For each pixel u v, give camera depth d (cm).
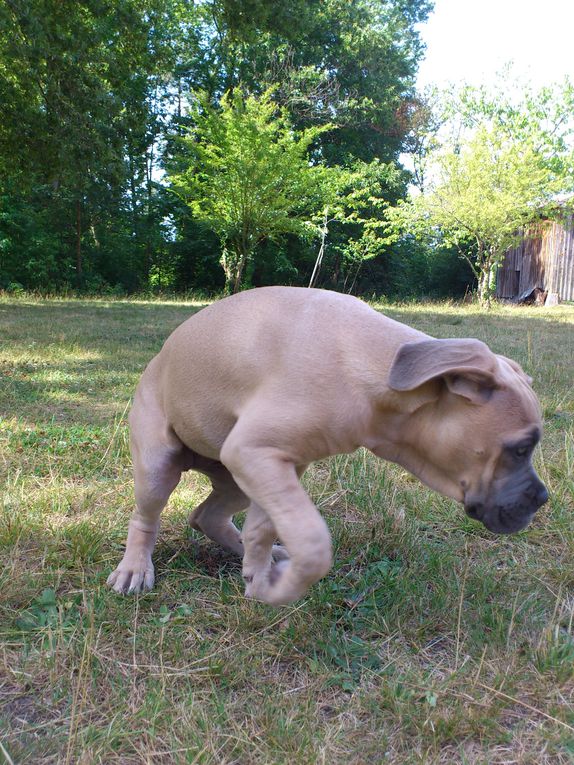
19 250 808
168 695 78
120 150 520
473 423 79
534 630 92
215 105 987
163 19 593
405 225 823
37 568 105
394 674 83
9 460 150
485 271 759
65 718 74
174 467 100
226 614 95
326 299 88
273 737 71
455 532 126
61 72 453
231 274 853
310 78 969
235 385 87
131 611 95
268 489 80
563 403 215
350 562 113
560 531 122
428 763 68
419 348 77
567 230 823
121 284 884
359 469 148
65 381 236
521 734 73
